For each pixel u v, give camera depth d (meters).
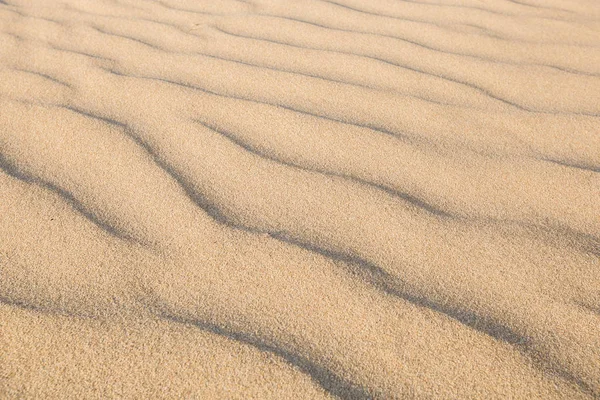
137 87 1.63
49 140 1.38
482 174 1.29
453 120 1.50
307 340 0.89
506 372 0.84
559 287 0.99
